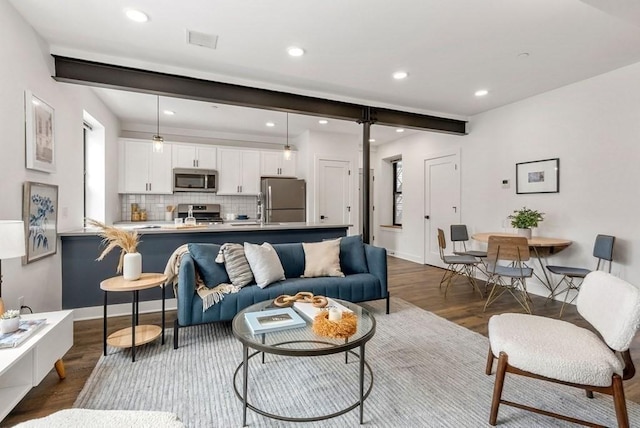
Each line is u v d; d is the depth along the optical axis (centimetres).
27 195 234
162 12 230
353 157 629
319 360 232
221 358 234
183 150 552
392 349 250
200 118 515
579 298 189
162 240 340
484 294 406
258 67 320
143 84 312
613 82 335
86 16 233
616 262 336
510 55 298
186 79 329
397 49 285
